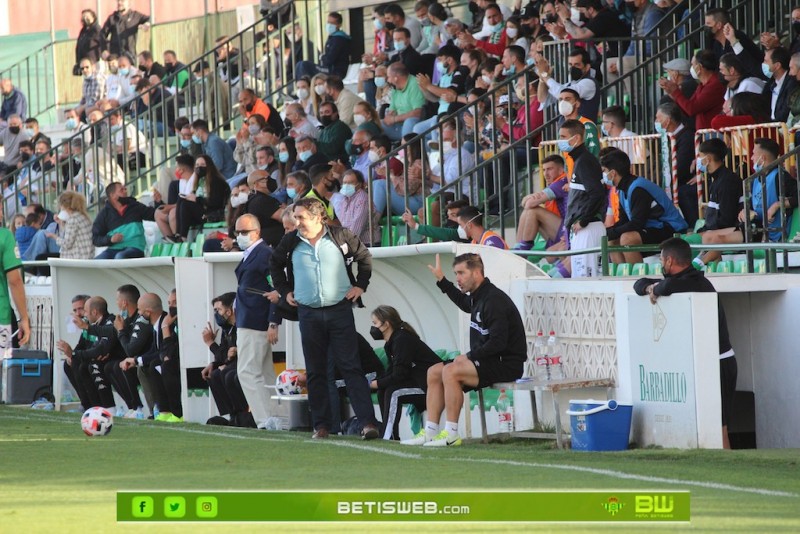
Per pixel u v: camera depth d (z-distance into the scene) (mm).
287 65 72938
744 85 44281
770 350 33094
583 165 38531
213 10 81438
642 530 18688
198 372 43844
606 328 32594
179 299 43656
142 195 70625
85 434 34750
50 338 51562
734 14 53188
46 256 62469
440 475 25266
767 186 38844
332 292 33750
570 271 40531
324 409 34469
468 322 35812
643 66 48719
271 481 24344
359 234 49406
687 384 30109
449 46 58188
